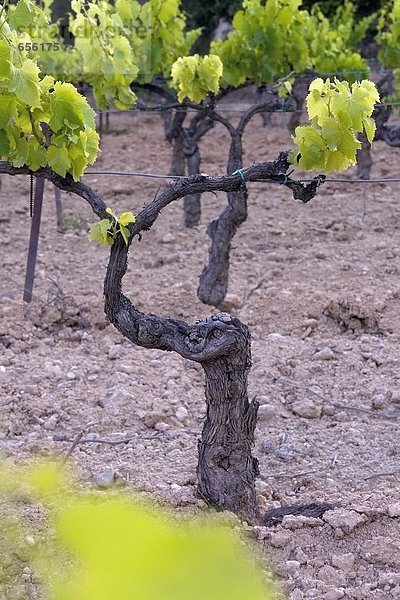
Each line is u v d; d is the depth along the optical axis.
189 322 8.96
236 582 4.48
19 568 4.54
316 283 10.03
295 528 4.93
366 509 5.02
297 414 6.84
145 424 6.54
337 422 6.71
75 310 8.78
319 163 4.81
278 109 9.20
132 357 7.77
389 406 6.93
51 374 7.38
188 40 13.54
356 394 7.20
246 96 28.47
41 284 10.12
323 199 14.22
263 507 5.29
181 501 5.18
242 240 12.05
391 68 13.93
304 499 5.42
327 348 7.95
